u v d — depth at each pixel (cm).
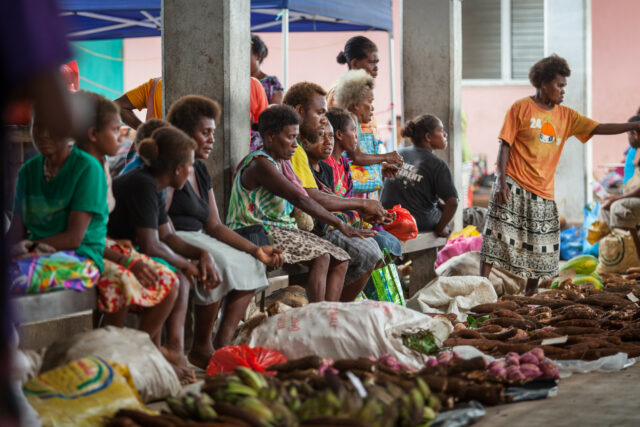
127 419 312
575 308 597
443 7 911
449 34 912
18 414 164
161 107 649
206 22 579
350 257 559
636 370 465
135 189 419
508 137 734
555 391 402
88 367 337
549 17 1469
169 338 439
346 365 387
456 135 932
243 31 593
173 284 403
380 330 437
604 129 753
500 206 744
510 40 1730
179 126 473
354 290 591
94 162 388
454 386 378
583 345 484
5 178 170
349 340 436
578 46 1452
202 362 460
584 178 1452
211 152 584
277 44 1695
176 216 469
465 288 668
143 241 418
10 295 172
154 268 402
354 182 656
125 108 664
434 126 740
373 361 392
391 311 451
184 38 583
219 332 472
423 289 674
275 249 486
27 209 391
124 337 384
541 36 1723
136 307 423
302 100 572
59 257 371
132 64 1686
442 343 467
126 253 407
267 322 455
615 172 1492
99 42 1658
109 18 1163
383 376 374
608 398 397
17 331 317
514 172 743
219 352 430
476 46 1741
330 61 1697
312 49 1702
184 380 415
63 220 386
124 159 621
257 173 523
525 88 1723
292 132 529
